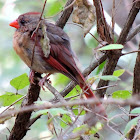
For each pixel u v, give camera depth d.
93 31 11.16
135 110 6.52
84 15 8.89
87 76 9.96
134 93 8.91
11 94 9.52
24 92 12.83
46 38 8.04
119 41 9.37
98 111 7.63
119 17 12.80
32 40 9.71
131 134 8.04
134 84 8.87
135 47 12.66
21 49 9.88
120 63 12.39
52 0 11.48
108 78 7.34
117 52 9.31
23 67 13.66
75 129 7.26
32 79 9.12
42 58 9.69
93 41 11.13
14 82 9.45
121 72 9.73
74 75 9.65
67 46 10.10
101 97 9.76
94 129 7.27
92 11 8.84
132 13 9.17
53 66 9.69
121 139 6.55
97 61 9.96
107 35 9.19
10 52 13.72
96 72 10.91
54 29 9.98
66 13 10.12
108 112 9.03
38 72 10.34
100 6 9.09
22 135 9.39
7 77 13.38
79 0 8.84
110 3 13.55
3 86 13.09
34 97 9.13
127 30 9.27
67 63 9.73
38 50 9.65
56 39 9.80
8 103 9.56
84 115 8.41
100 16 9.04
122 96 9.38
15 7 13.73
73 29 13.44
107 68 9.55
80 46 13.15
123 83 11.99
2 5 13.78
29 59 9.88
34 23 10.01
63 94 10.03
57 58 9.76
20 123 9.15
